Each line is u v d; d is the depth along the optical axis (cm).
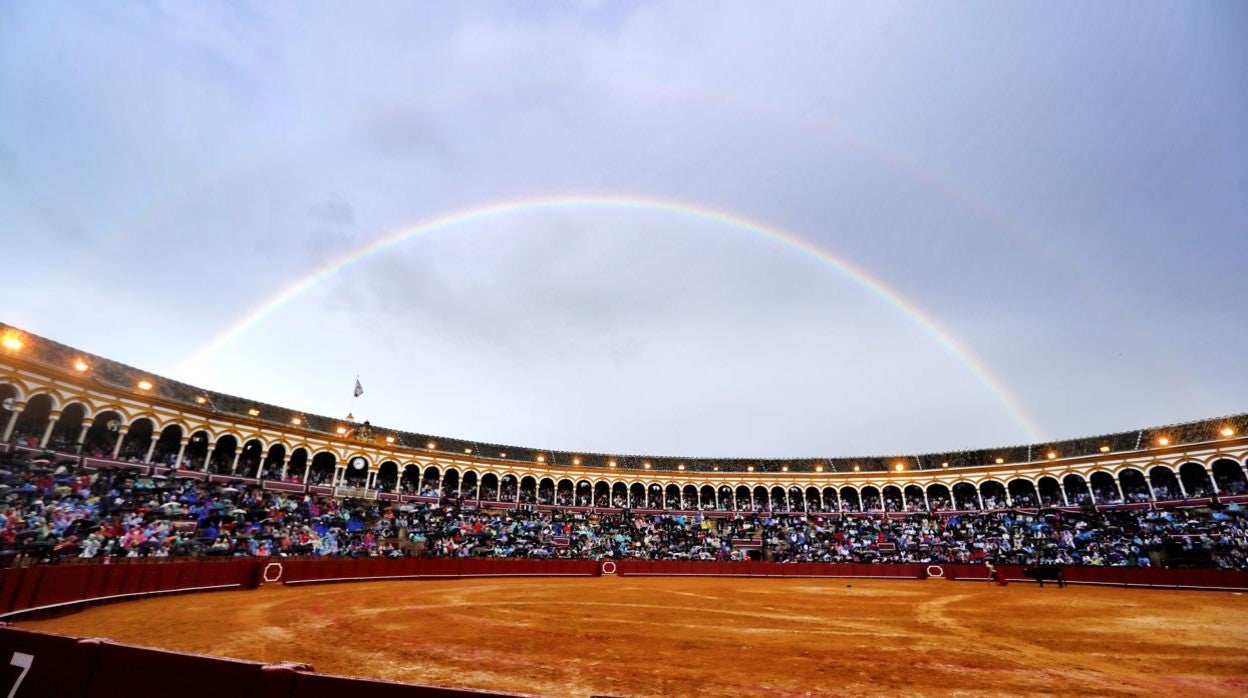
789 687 1070
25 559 2023
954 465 5981
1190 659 1355
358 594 2600
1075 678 1162
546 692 1023
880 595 2984
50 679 509
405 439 5709
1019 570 4034
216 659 466
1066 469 5369
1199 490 4797
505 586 3238
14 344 3222
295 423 4878
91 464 3450
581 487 6675
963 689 1072
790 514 6297
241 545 3225
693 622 1905
